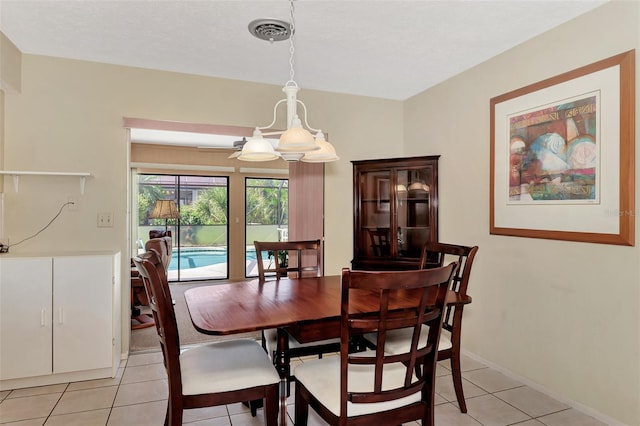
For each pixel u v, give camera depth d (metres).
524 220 2.61
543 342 2.49
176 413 1.54
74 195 2.92
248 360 1.79
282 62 2.97
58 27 2.41
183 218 6.87
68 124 2.91
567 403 2.32
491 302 2.90
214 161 6.87
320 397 1.52
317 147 1.84
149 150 6.46
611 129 2.08
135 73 3.07
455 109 3.29
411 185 3.63
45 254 2.68
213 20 2.31
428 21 2.32
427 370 1.56
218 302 1.91
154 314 1.71
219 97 3.30
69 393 2.44
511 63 2.73
